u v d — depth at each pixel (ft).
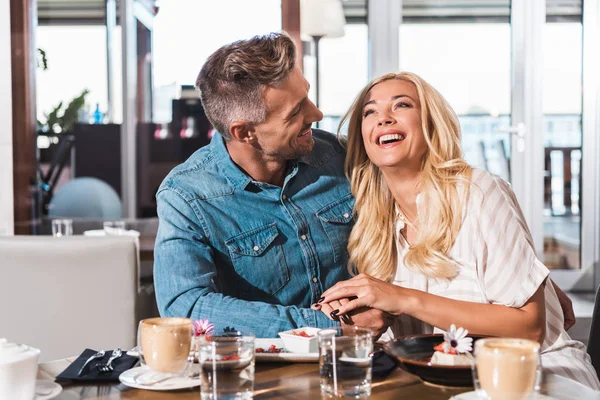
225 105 6.11
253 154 6.34
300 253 6.44
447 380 4.14
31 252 7.61
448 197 5.87
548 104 17.80
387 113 6.02
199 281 5.96
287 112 6.08
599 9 17.60
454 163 5.95
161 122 18.33
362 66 17.90
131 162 18.28
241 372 3.82
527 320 5.44
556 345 5.93
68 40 18.08
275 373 4.50
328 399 3.97
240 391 3.82
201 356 3.85
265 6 17.19
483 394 3.58
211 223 6.23
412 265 5.96
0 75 15.94
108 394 4.15
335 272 6.57
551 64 17.75
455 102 17.90
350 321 5.38
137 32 18.15
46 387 4.13
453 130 6.13
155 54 18.11
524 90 17.75
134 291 7.82
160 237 6.23
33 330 7.71
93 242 7.66
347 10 17.79
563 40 17.74
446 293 5.90
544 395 3.92
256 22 17.31
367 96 6.24
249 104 6.03
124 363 4.64
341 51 17.85
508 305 5.56
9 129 15.97
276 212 6.42
